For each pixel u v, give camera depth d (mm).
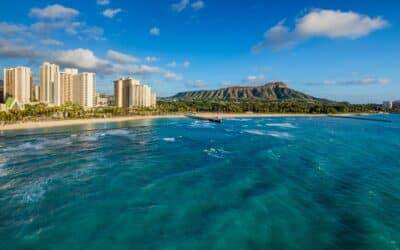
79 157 52188
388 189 32562
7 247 21125
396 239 21359
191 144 69000
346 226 23594
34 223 24781
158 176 38969
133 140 76062
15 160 49219
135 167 44219
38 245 21375
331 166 43938
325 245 20859
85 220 25297
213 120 154750
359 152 56406
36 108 148625
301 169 42062
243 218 25266
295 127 120812
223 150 59812
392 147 63281
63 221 25125
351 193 31344
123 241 21797
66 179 37500
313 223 24219
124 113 186125
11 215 26359
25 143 69438
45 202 29469
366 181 35688
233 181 36062
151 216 25984
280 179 36875
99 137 82250
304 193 31406
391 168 42406
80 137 81938
